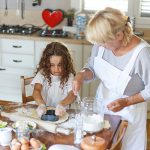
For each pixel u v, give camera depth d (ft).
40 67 8.31
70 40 11.55
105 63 6.77
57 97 8.29
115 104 6.29
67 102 7.48
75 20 12.80
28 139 5.49
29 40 12.00
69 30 12.25
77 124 5.97
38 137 5.73
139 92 6.57
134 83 6.57
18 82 12.77
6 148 5.36
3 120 6.32
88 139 5.44
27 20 13.51
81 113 6.44
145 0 12.60
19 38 12.06
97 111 6.79
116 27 5.77
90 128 5.89
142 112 6.86
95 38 5.84
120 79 6.61
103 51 6.80
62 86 8.27
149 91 6.31
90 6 13.14
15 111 6.64
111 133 5.93
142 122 6.89
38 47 12.00
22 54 12.30
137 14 12.78
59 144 5.37
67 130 5.87
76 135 5.70
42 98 7.90
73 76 8.35
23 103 7.54
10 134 5.48
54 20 12.79
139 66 6.36
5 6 13.55
